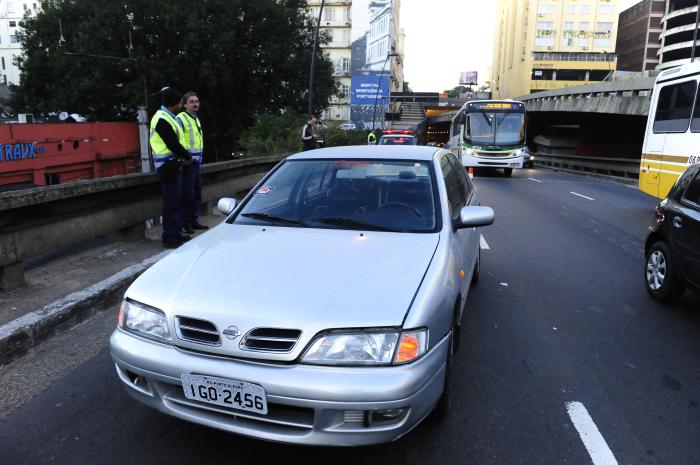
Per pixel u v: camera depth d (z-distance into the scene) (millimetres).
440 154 4559
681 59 98500
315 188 3949
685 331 4660
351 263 2926
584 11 98688
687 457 2842
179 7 32094
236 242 3297
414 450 2857
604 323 4828
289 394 2348
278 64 36562
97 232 5832
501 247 8047
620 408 3334
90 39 32812
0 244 4535
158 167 6332
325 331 2418
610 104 26656
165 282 2840
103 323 4520
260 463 2721
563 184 19734
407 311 2523
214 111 36469
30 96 38188
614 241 8609
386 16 77188
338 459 2771
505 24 122312
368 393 2326
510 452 2857
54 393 3375
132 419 3104
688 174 5340
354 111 73188
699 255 4746
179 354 2541
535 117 40844
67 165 22062
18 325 3914
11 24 98125
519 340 4395
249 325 2453
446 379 2932
